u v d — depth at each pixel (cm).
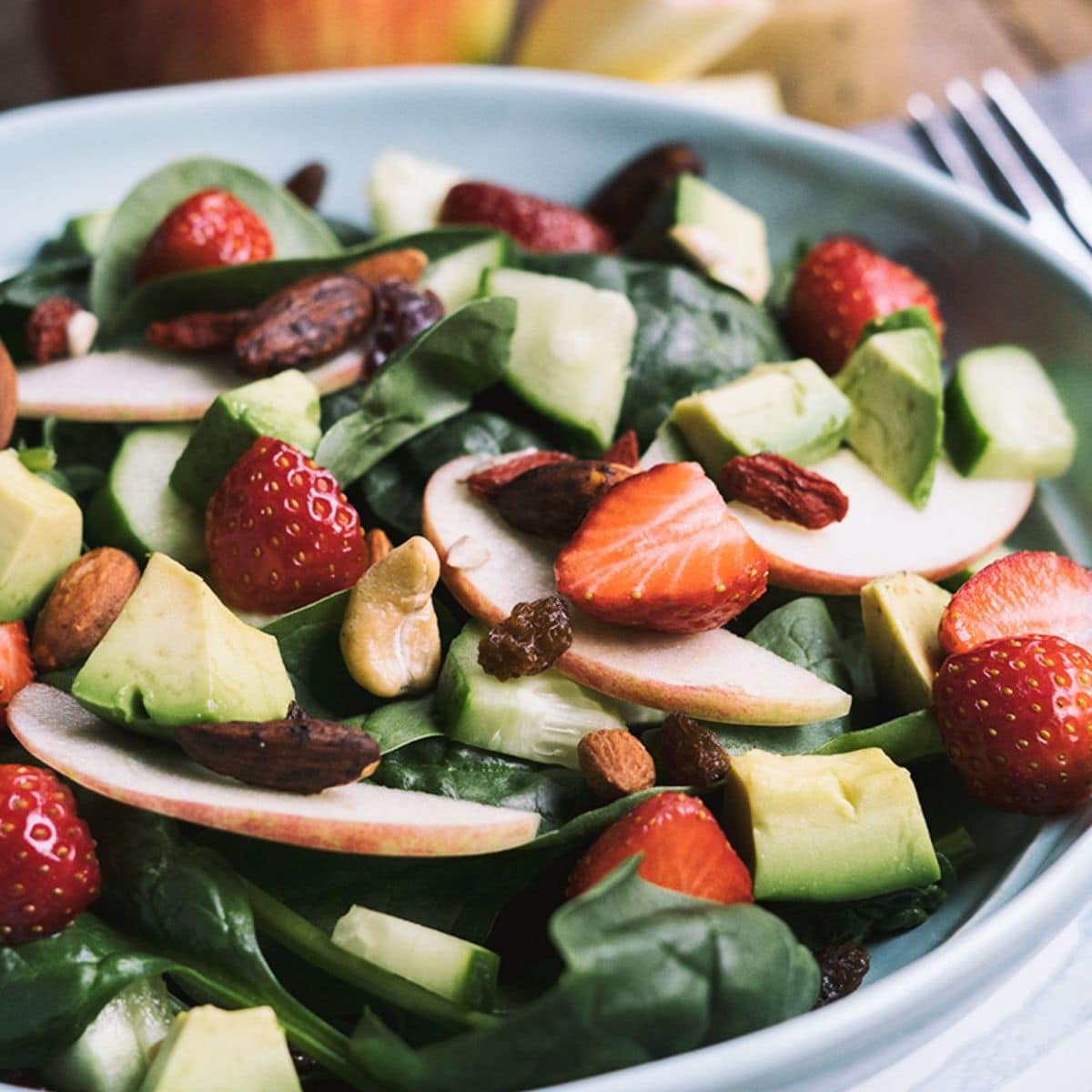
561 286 55
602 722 49
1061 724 48
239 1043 45
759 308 58
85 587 50
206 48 67
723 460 53
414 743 49
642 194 61
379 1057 45
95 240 59
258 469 50
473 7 69
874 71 72
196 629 47
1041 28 77
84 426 55
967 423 55
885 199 61
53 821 46
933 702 50
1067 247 64
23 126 60
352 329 54
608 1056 45
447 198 60
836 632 51
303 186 61
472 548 51
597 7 68
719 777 48
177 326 55
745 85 68
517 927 49
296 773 47
